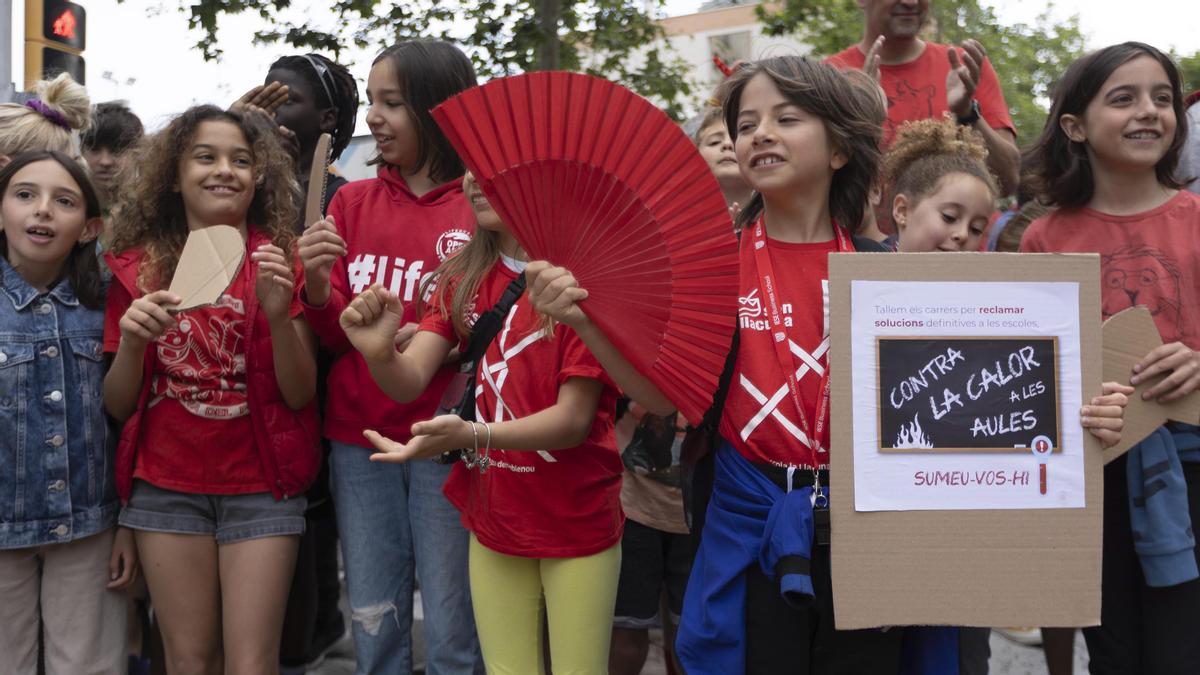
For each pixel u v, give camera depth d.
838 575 2.20
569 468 2.74
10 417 3.16
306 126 4.16
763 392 2.36
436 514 3.19
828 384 2.34
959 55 4.16
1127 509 2.84
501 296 2.81
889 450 2.21
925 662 2.41
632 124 2.10
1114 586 2.88
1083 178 3.02
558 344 2.68
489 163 2.14
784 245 2.51
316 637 4.50
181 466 3.20
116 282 3.34
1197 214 2.90
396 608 3.34
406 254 3.31
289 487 3.25
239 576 3.19
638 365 2.21
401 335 3.00
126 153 4.25
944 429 2.22
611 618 2.83
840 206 2.57
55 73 7.48
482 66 12.14
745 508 2.37
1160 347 2.56
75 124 3.85
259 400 3.21
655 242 2.15
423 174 3.45
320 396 3.52
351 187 3.52
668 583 3.87
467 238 3.29
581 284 2.20
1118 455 2.57
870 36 4.49
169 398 3.21
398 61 3.37
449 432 2.34
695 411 2.22
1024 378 2.24
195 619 3.23
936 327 2.23
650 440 3.71
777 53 2.94
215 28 12.10
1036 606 2.22
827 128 2.47
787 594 2.25
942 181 3.19
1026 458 2.23
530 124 2.11
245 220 3.42
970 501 2.22
